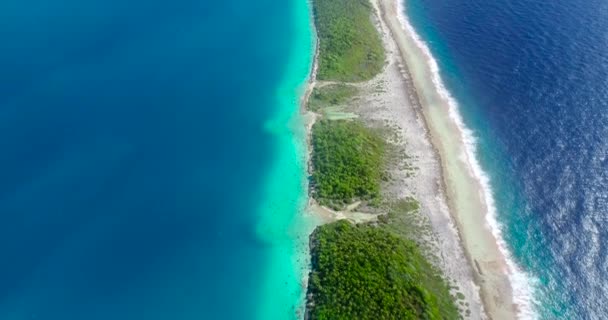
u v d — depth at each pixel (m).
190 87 109.94
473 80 110.44
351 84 109.69
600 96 103.56
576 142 95.12
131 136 99.38
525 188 88.12
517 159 92.94
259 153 95.50
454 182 89.19
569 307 73.06
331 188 86.69
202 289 75.94
